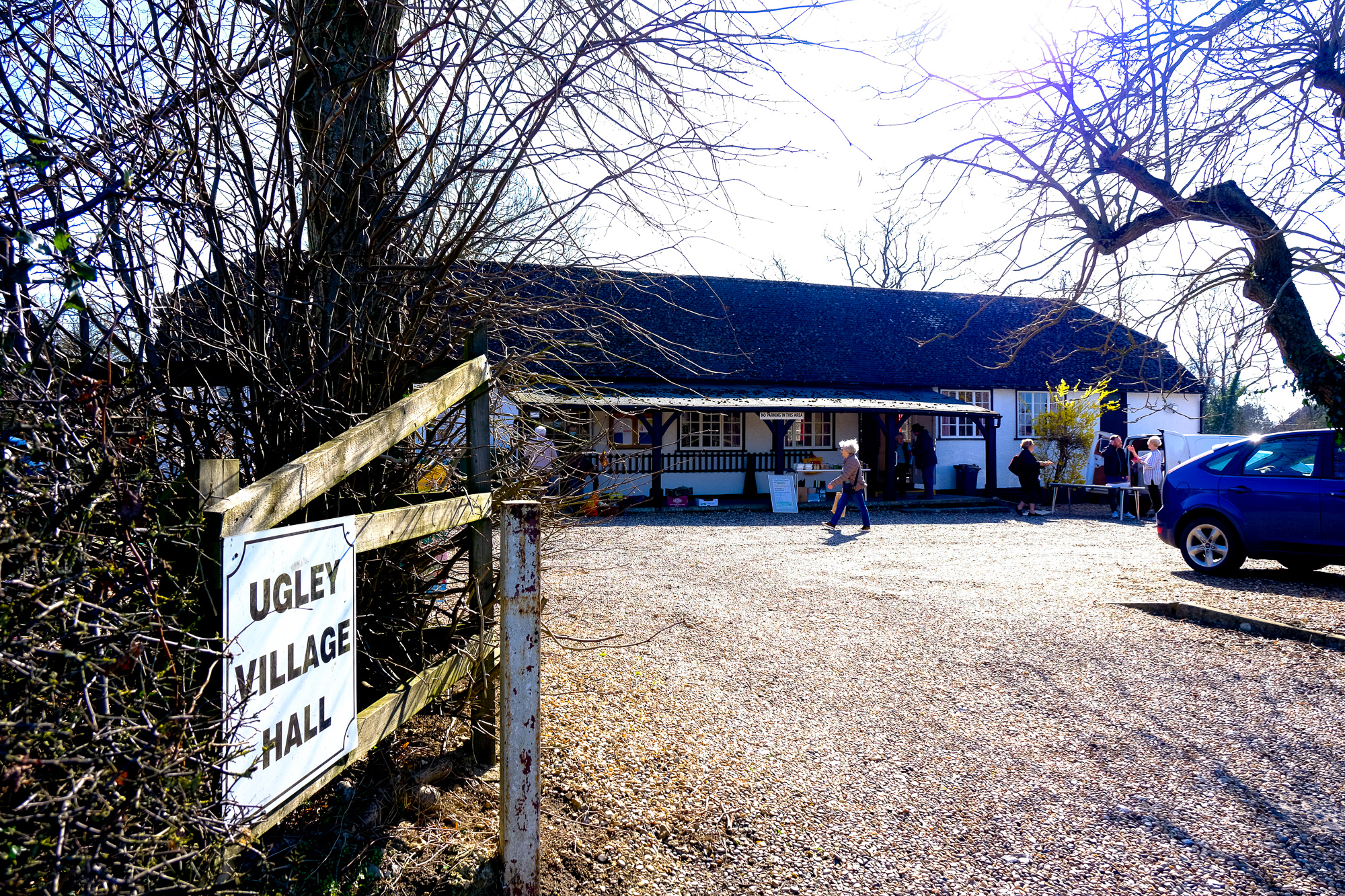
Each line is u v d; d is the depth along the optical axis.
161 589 1.55
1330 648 5.34
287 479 1.80
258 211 2.40
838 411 18.36
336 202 2.90
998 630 5.94
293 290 2.57
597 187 2.96
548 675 4.62
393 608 3.08
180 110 1.98
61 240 1.44
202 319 2.36
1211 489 8.47
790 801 3.14
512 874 2.35
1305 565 8.44
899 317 23.02
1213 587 7.69
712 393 18.31
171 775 1.34
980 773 3.44
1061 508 18.77
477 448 3.18
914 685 4.61
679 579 8.30
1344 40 5.38
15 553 1.20
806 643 5.54
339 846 2.51
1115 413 21.69
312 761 1.96
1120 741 3.81
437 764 3.12
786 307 22.16
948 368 22.02
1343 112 5.70
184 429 2.18
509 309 3.34
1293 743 3.79
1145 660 5.14
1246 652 5.31
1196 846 2.87
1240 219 6.00
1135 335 7.08
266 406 2.47
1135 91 5.89
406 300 3.01
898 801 3.17
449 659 2.94
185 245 2.16
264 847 1.96
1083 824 3.01
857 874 2.65
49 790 1.25
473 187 2.99
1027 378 22.36
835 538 12.39
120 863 1.30
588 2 2.64
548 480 3.99
